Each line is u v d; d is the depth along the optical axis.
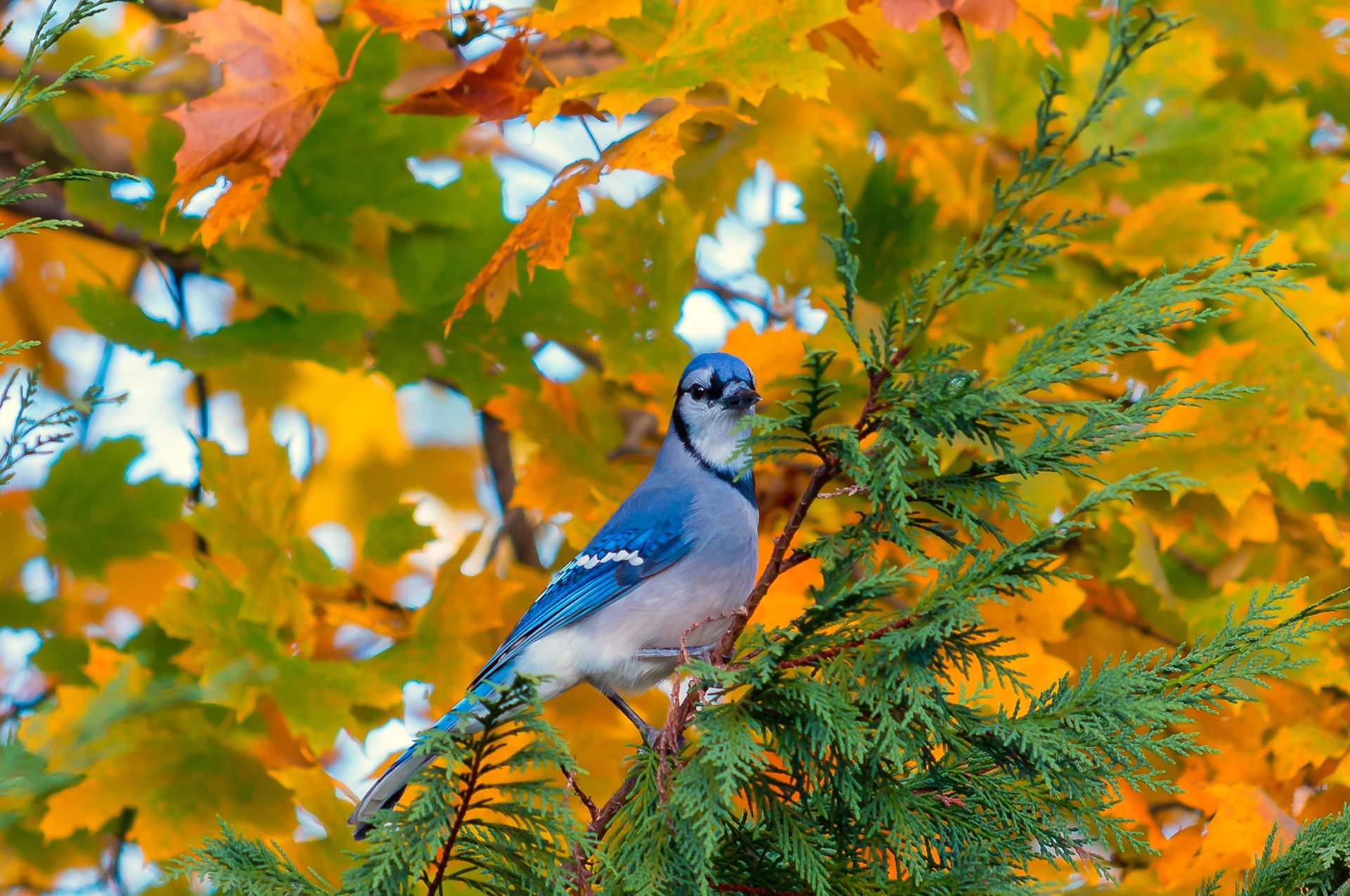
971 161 9.93
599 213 9.41
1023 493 8.07
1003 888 4.42
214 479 8.45
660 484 8.03
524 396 9.70
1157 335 4.25
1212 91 11.25
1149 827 8.05
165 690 7.69
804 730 4.32
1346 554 8.77
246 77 6.89
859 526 4.46
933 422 4.27
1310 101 11.05
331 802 7.80
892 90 10.38
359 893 4.02
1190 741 4.33
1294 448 8.48
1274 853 7.31
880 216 9.66
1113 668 4.42
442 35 7.53
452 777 4.00
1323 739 8.19
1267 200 9.95
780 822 4.51
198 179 6.89
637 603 7.61
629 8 6.63
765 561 9.03
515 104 7.03
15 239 12.75
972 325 9.18
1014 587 4.22
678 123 6.34
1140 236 9.07
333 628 9.46
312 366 13.88
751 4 6.41
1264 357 8.58
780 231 10.16
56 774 7.38
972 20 6.81
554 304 9.54
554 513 9.55
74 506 9.62
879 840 4.66
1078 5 9.98
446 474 14.85
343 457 14.66
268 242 9.79
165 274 9.96
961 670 4.38
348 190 9.35
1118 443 4.22
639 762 4.79
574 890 4.62
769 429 4.29
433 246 9.64
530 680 3.84
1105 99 4.04
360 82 9.09
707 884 4.26
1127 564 9.21
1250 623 4.33
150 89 10.47
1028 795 4.61
